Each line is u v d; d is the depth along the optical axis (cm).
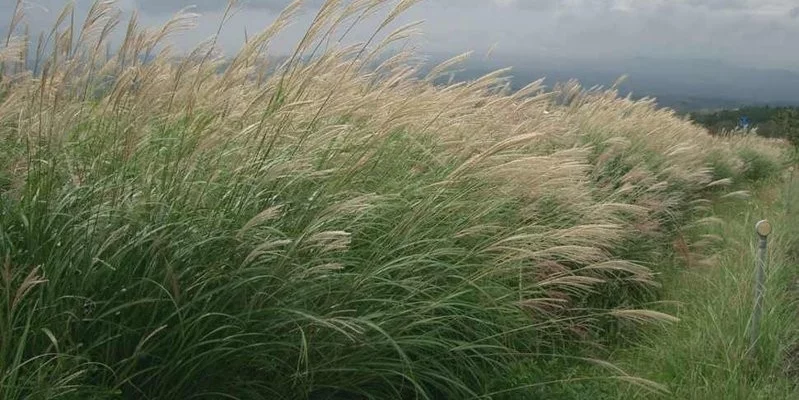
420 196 578
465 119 731
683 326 671
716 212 1331
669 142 1330
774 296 677
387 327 470
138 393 415
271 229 430
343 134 545
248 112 484
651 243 867
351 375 463
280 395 447
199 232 434
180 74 484
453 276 523
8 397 345
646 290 790
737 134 2444
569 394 543
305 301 448
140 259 413
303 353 435
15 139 489
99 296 410
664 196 1063
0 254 400
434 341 479
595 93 1377
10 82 531
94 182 442
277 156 494
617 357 645
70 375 380
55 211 416
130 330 405
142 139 472
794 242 971
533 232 638
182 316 416
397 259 485
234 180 466
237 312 429
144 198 434
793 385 554
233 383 433
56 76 478
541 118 941
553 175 670
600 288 748
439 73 714
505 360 541
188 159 455
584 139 1162
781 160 2289
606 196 900
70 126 461
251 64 541
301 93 506
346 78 558
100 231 415
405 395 490
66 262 401
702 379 566
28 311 383
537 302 585
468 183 609
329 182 502
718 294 714
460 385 479
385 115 597
